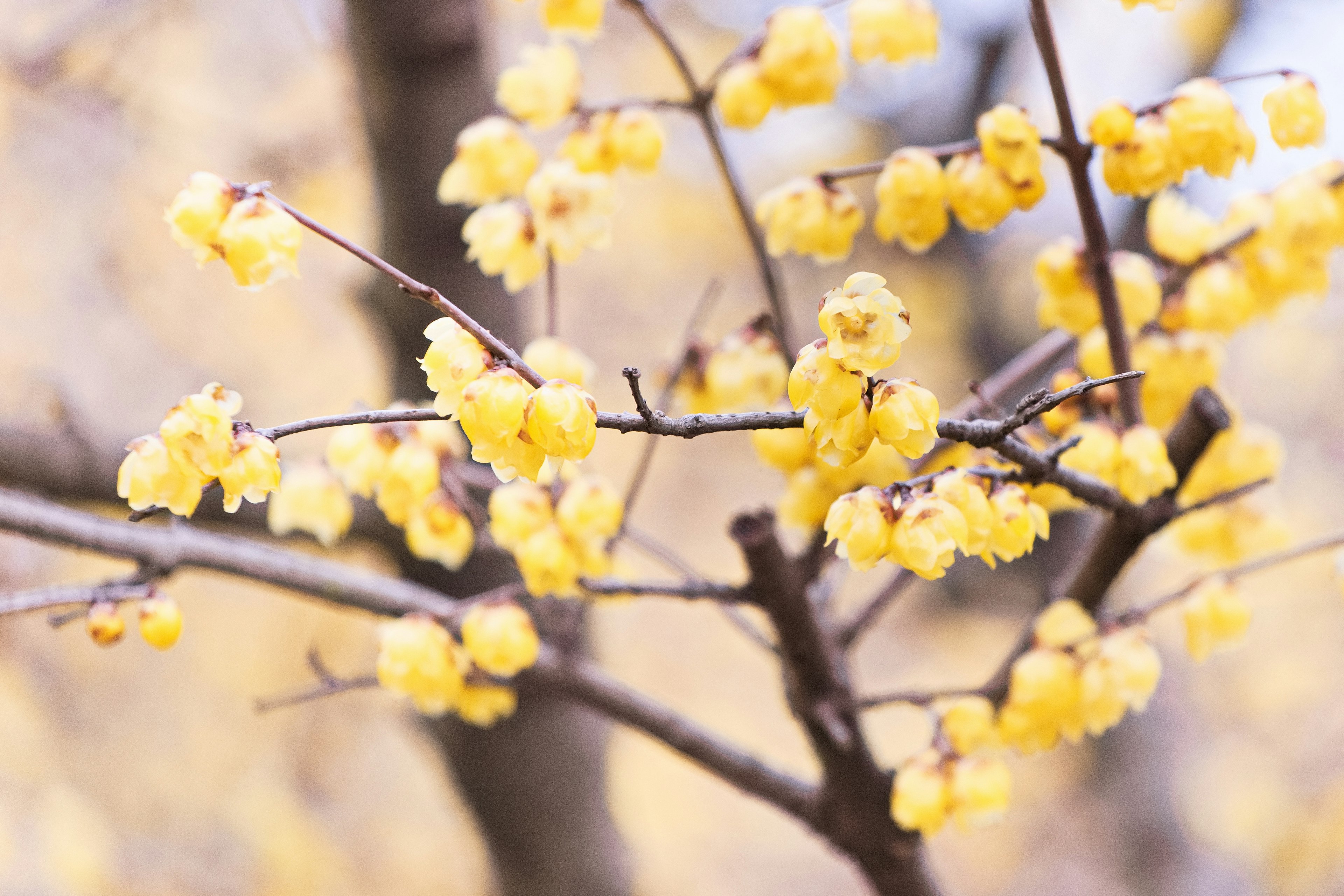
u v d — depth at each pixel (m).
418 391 2.08
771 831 7.05
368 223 2.54
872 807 1.54
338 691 1.48
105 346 3.45
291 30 3.33
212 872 4.03
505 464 1.33
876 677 6.98
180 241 1.36
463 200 1.50
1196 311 1.49
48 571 3.52
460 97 1.84
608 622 5.51
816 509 1.48
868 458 1.46
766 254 1.49
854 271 4.55
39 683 3.85
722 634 6.50
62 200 3.32
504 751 2.19
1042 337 4.46
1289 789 5.37
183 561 1.50
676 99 1.49
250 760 4.54
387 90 1.82
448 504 1.47
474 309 1.98
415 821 5.02
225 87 3.36
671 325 5.05
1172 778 4.38
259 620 4.41
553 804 2.24
